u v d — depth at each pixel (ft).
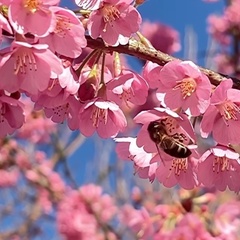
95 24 1.07
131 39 1.13
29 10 1.01
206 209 1.94
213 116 1.12
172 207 1.94
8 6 1.02
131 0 1.07
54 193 3.27
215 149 1.15
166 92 1.11
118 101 1.14
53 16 1.01
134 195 2.76
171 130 1.13
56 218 3.10
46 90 1.12
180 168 1.18
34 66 1.05
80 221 3.06
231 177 1.18
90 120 1.16
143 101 1.14
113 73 1.15
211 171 1.17
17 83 1.05
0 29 1.00
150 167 1.20
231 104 1.12
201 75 1.09
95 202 3.14
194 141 1.11
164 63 1.12
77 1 1.06
